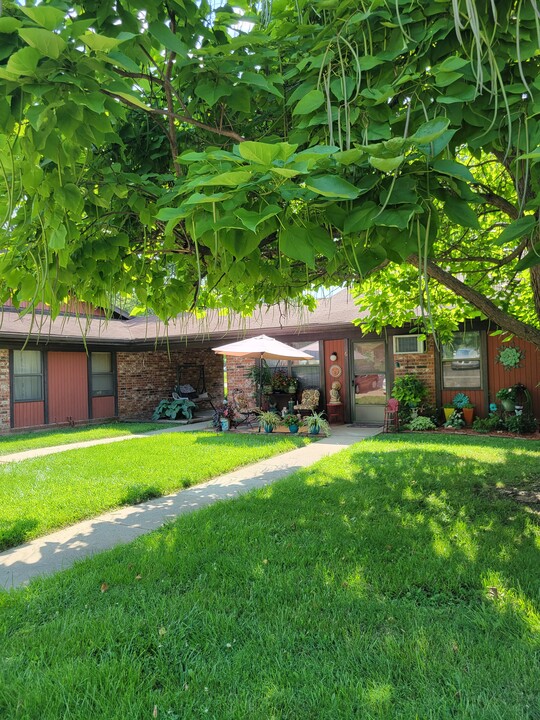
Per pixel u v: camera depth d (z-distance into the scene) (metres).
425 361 11.43
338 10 1.90
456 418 10.73
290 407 12.75
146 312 4.34
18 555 3.90
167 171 3.04
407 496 5.17
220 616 2.75
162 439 10.19
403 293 5.52
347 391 12.49
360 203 1.60
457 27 1.38
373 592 3.03
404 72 1.83
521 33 1.70
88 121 1.50
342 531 4.09
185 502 5.40
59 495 5.54
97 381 14.32
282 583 3.15
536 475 5.95
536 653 2.35
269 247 3.02
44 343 12.32
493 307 3.84
